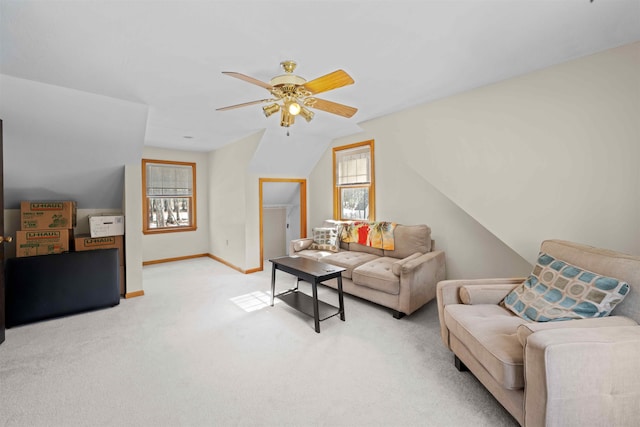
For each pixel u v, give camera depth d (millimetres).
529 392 1313
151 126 3834
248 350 2316
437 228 3590
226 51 1898
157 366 2102
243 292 3746
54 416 1622
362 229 4027
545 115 2277
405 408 1686
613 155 2012
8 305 2727
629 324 1407
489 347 1546
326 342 2441
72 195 3648
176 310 3150
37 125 2701
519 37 1807
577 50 1992
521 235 2486
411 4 1459
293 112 2113
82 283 3074
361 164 4438
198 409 1678
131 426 1556
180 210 5699
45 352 2295
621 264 1590
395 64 2141
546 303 1745
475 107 2650
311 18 1558
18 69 2119
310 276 2670
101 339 2506
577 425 1230
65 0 1378
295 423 1576
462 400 1752
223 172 5289
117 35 1695
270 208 5574
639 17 1615
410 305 2773
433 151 3047
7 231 3355
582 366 1229
